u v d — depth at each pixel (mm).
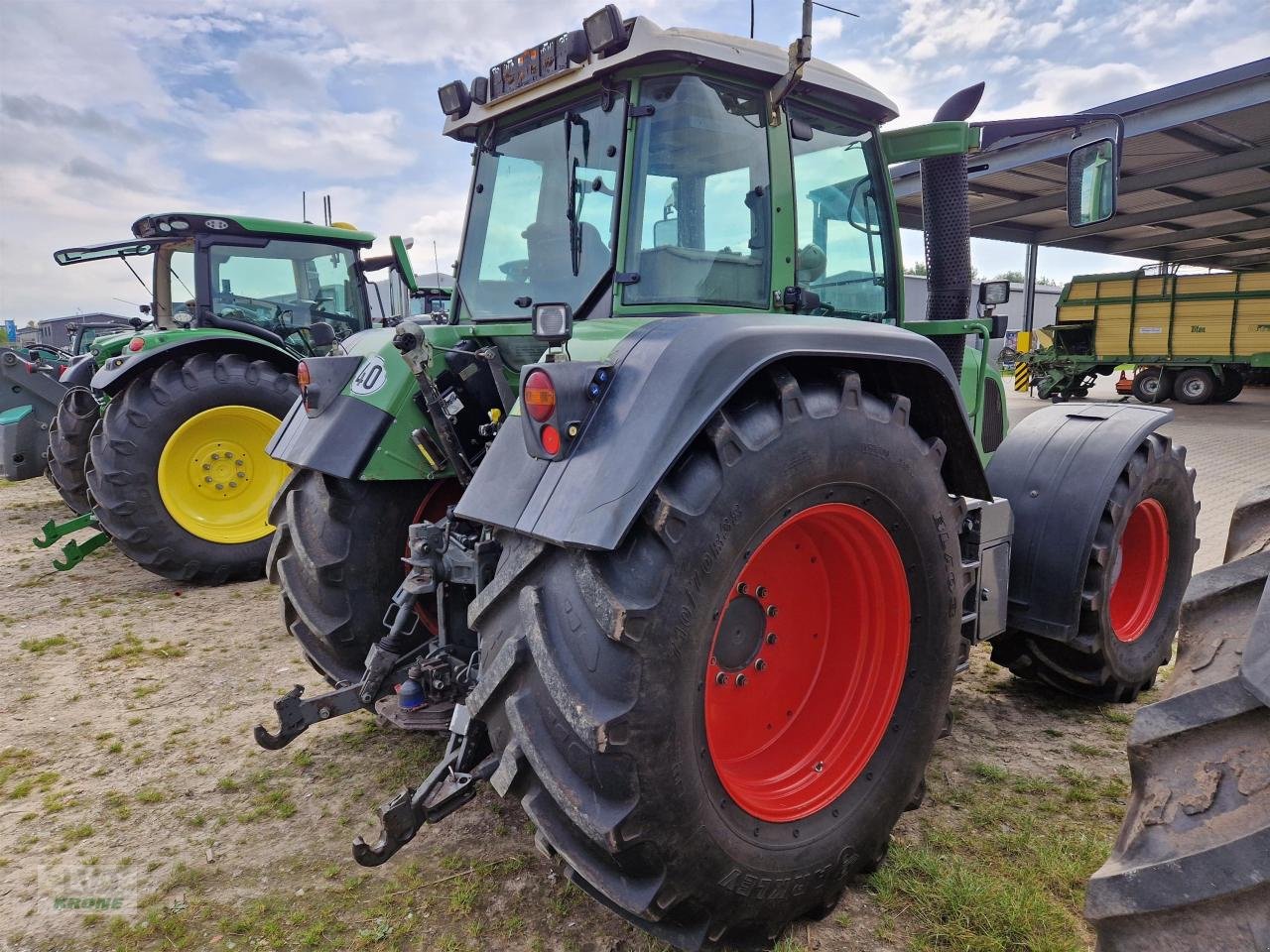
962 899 2078
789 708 2186
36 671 3773
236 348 5398
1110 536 2869
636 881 1655
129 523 4875
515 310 2783
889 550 2055
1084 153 2939
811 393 1885
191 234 5871
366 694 2488
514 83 2607
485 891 2188
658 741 1581
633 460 1613
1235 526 1455
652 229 2357
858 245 2912
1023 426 3201
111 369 5051
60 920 2150
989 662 3715
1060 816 2471
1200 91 10008
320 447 2646
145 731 3184
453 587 2562
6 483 8836
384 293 8164
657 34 2207
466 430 2805
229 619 4527
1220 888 1011
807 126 2605
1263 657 1058
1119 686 3166
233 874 2314
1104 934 1112
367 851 1871
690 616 1617
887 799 2090
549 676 1595
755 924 1852
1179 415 13633
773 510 1757
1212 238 19156
